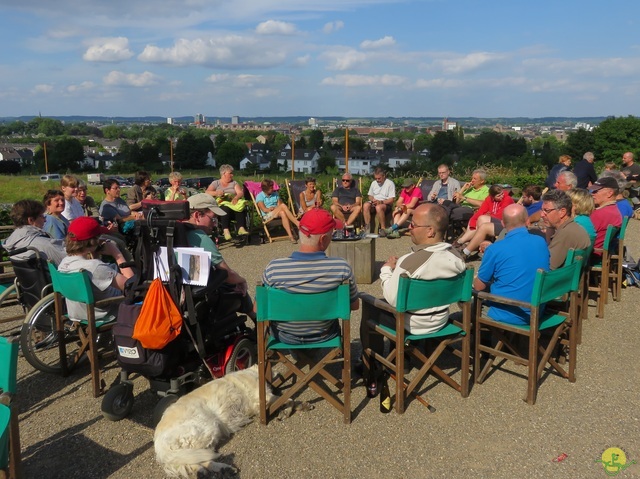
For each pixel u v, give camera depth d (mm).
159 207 3742
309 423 3641
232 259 8445
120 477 3141
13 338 2699
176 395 3648
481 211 7926
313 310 3418
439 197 9883
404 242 9375
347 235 7012
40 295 4668
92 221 4320
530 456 3264
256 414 3705
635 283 6605
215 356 3973
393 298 3750
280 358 3631
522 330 3881
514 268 4023
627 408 3781
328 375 3746
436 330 3898
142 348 3547
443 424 3619
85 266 4184
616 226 5828
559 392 4023
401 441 3434
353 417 3715
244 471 3158
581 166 9922
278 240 9820
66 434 3596
